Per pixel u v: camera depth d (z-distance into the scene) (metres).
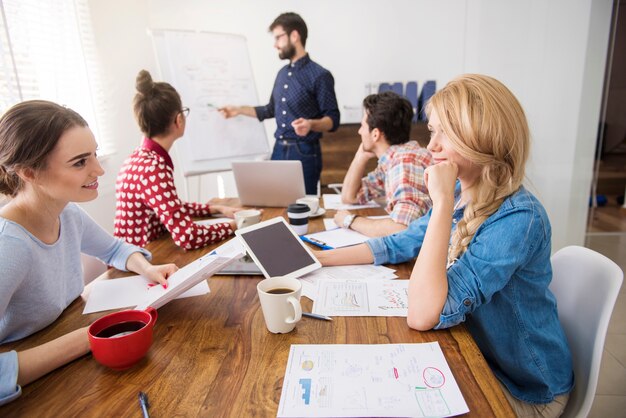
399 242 1.21
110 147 3.14
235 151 3.04
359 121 3.93
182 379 0.71
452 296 0.85
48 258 0.94
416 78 3.89
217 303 1.00
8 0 2.17
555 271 1.15
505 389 0.99
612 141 4.61
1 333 0.87
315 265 1.15
